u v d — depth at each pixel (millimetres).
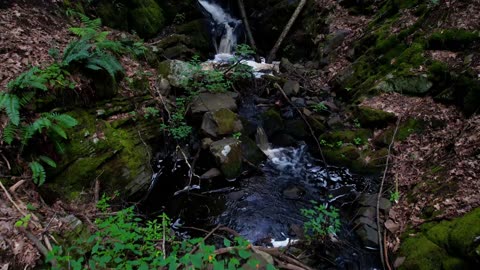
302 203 6512
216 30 12664
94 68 6039
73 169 5539
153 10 11039
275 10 12688
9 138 4699
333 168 7426
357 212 5922
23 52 6059
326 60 10469
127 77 7477
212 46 12375
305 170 7496
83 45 6156
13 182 4730
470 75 6727
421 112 7211
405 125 7223
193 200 6590
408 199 5695
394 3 9656
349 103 8734
